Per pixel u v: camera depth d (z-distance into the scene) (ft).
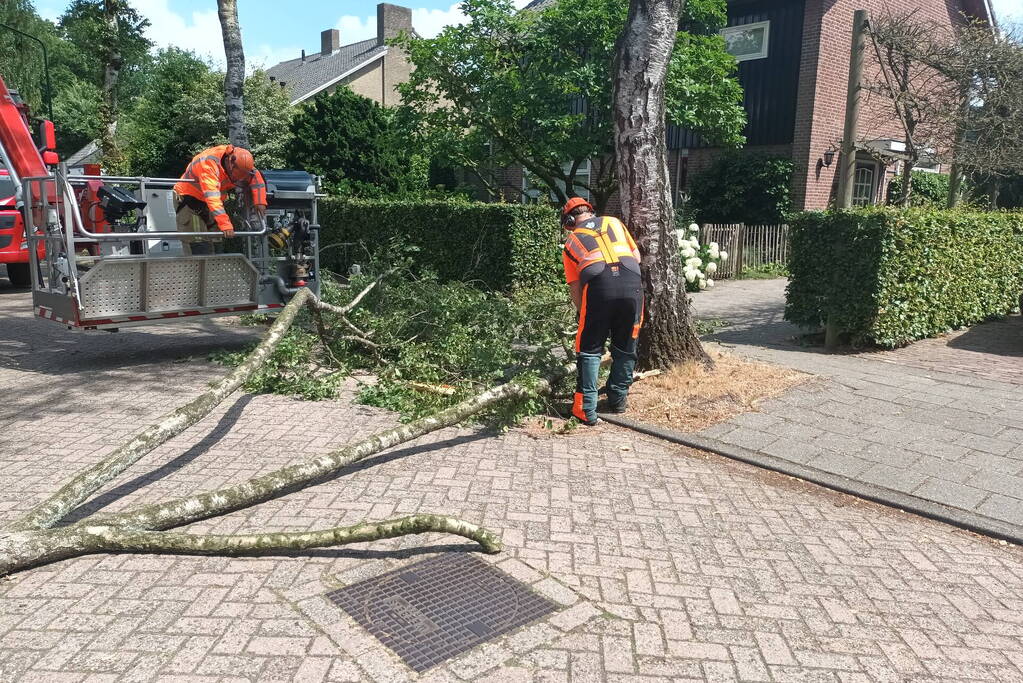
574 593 10.42
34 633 9.28
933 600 10.62
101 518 11.46
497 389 17.13
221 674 8.53
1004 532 12.62
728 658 9.07
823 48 52.49
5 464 14.74
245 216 25.52
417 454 15.83
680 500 13.82
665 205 20.56
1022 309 31.19
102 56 64.39
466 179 71.56
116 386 20.99
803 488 14.60
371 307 25.94
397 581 10.64
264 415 18.43
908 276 26.40
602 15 39.70
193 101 76.48
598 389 19.65
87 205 30.76
